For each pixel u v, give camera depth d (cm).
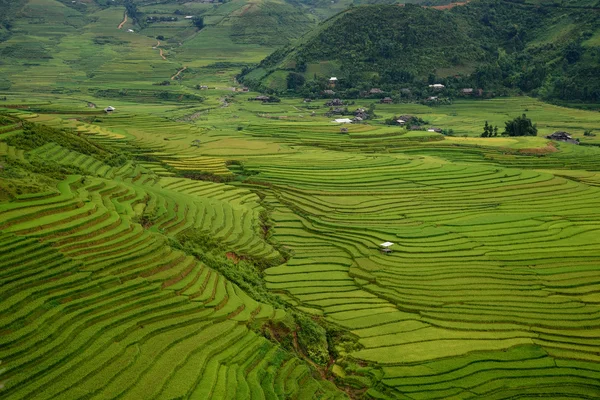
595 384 5022
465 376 5112
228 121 15975
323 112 17625
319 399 4719
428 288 6562
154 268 5559
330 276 6956
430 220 8488
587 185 10138
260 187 9850
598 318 5959
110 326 4606
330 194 9538
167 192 8319
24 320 4319
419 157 11869
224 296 5588
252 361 4788
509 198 9400
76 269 5125
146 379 4112
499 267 7012
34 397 3706
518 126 14050
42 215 5778
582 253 7281
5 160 6931
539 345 5575
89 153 8812
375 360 5319
